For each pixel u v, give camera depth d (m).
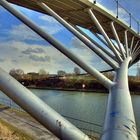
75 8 13.87
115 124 4.31
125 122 4.39
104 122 4.75
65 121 4.20
